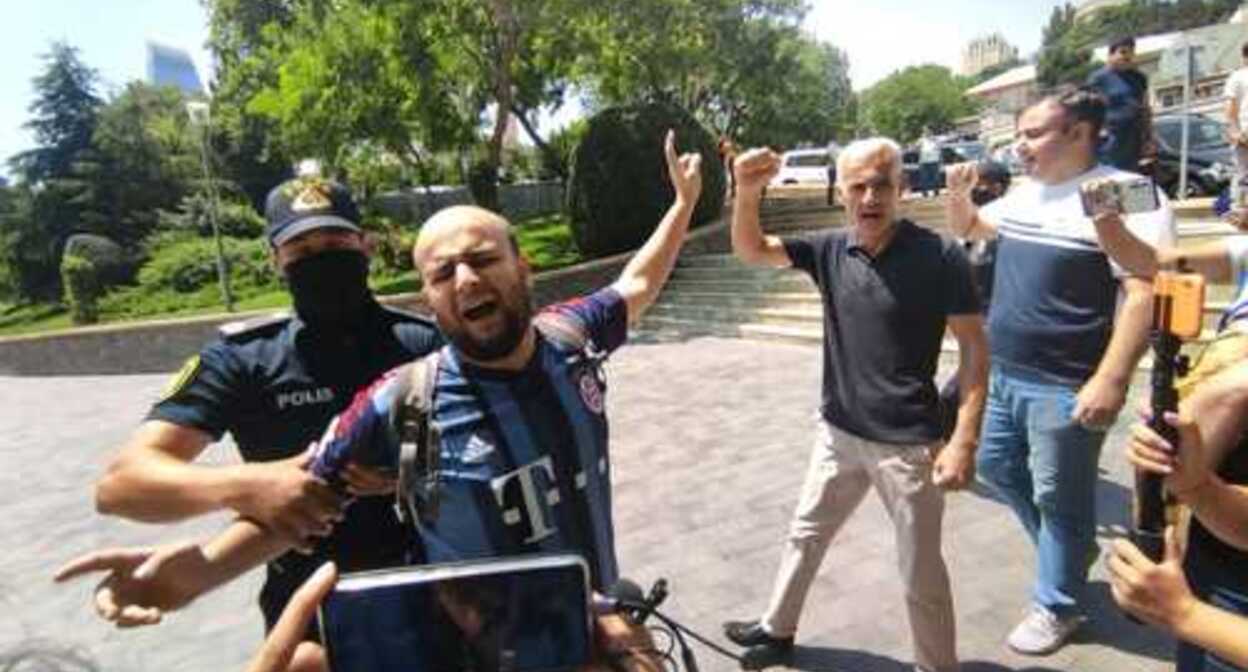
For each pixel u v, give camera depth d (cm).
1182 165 1201
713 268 1456
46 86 4147
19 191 4081
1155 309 169
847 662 367
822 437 353
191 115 1898
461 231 188
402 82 1739
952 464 314
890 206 317
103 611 156
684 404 838
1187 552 209
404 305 1355
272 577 217
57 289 3991
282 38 1980
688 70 1969
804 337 1114
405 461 189
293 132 1773
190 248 3186
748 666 369
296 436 219
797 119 3931
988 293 432
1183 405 193
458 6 1717
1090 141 338
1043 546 357
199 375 214
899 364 319
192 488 181
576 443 198
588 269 1526
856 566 448
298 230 212
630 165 1588
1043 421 345
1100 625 370
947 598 329
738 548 491
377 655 145
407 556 209
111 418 1070
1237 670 190
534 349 201
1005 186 613
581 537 196
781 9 2928
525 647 148
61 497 730
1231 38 4409
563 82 2114
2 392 1341
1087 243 330
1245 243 264
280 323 225
